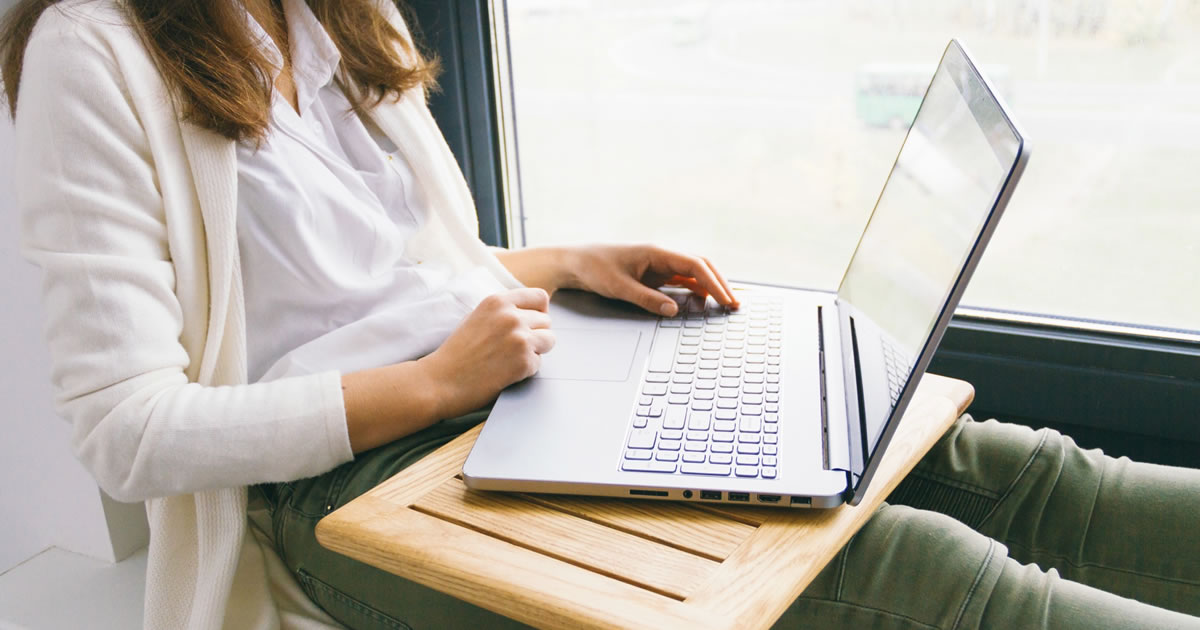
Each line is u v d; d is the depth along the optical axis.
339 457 0.74
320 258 0.84
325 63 0.90
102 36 0.74
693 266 0.95
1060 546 0.81
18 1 0.81
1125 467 0.81
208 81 0.76
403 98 1.00
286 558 0.83
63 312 0.71
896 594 0.65
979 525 0.85
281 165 0.82
